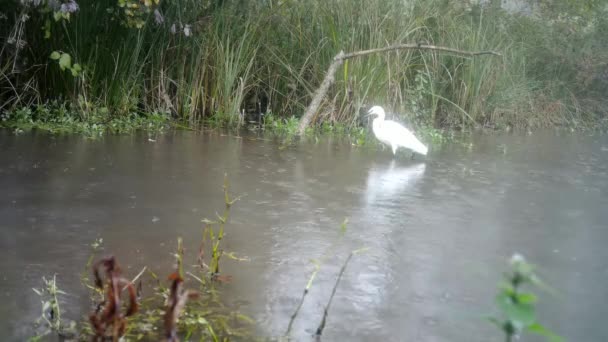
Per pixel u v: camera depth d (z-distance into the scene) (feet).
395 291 11.21
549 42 45.19
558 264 13.08
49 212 14.65
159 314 9.86
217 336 9.29
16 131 24.72
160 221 14.47
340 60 31.30
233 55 31.68
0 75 27.73
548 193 20.01
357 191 18.63
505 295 4.97
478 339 9.50
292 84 33.71
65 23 28.17
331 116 32.30
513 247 14.07
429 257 13.09
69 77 28.55
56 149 21.99
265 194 17.49
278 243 13.47
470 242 14.29
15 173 18.12
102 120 28.43
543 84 45.60
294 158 23.35
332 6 33.40
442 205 17.57
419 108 35.12
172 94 32.60
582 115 46.73
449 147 29.53
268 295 10.82
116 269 8.31
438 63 37.09
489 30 39.99
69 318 9.57
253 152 23.99
